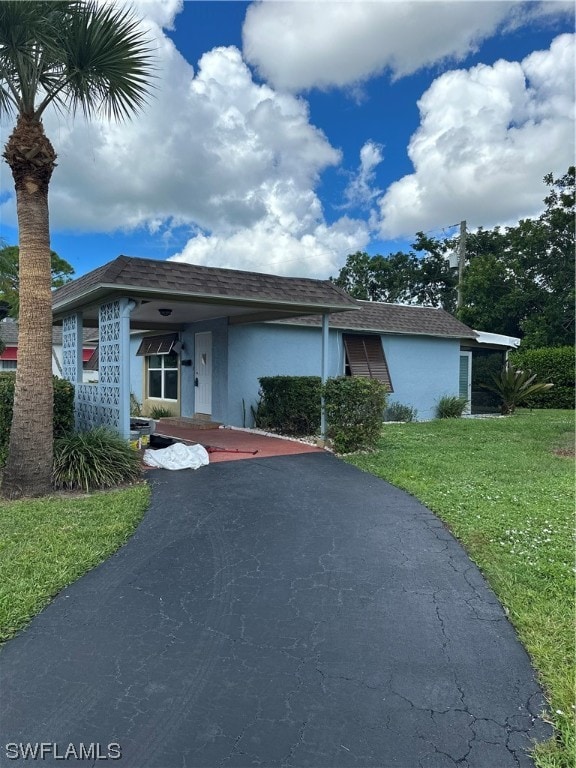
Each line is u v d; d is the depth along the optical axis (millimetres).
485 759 2164
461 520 5168
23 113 6125
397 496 6125
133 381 17141
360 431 8906
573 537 4672
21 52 5676
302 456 8523
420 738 2279
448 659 2877
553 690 2586
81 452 6660
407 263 36469
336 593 3668
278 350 12836
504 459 8484
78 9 5832
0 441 7168
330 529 4984
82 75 6188
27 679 2645
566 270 22812
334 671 2758
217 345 12375
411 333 14867
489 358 19078
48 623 3197
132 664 2789
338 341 13984
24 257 6266
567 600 3518
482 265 24938
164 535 4785
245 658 2863
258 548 4496
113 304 8156
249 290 8539
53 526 4895
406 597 3613
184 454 7887
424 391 15648
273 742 2250
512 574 3924
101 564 4102
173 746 2221
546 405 19938
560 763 2131
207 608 3428
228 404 12039
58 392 7555
